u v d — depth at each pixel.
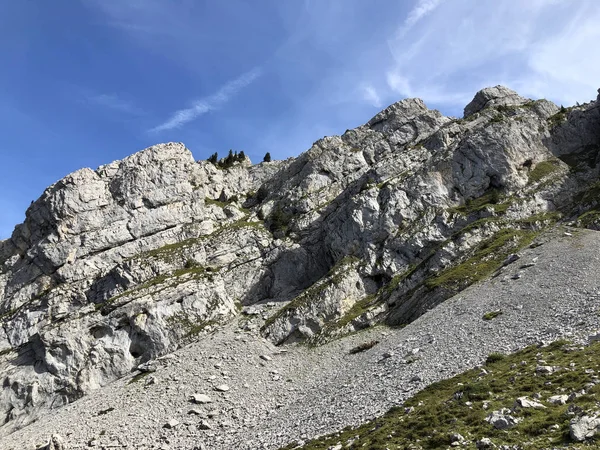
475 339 41.34
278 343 66.31
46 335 66.94
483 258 63.88
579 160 84.25
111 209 92.38
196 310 72.56
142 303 70.62
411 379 37.44
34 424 54.06
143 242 90.00
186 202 98.44
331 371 53.16
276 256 87.38
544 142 88.12
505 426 22.11
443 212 78.00
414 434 24.78
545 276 49.78
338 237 83.50
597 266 47.78
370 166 104.94
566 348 31.31
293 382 53.78
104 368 64.88
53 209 89.31
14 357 69.00
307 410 41.84
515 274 53.53
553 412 22.09
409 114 114.94
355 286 73.00
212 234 93.06
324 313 68.94
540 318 40.28
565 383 25.22
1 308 83.19
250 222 97.31
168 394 52.28
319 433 33.72
